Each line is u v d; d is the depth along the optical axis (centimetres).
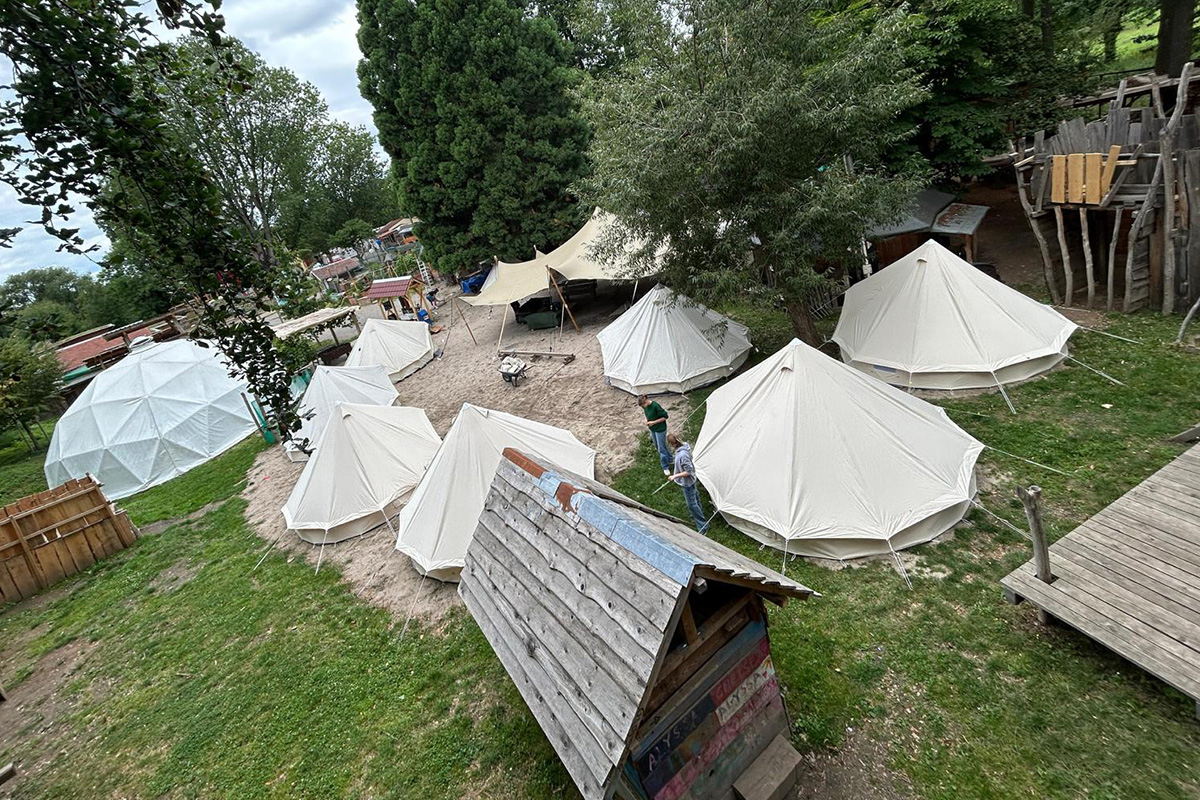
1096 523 620
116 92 334
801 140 1004
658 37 1028
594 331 1970
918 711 540
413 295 2844
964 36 1327
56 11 297
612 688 375
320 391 1493
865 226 1062
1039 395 916
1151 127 988
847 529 708
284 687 773
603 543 432
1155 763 457
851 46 1014
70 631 1059
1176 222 980
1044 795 457
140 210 355
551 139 2533
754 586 412
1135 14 2002
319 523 1062
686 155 975
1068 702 513
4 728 852
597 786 359
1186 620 497
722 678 448
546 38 2469
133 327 3341
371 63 2455
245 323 433
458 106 2386
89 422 1828
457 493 877
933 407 830
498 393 1627
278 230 4162
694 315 1311
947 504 705
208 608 1007
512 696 669
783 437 766
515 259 2672
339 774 632
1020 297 998
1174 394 834
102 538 1314
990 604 619
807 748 532
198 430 1895
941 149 1514
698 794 449
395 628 830
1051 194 1092
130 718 800
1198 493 618
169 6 332
